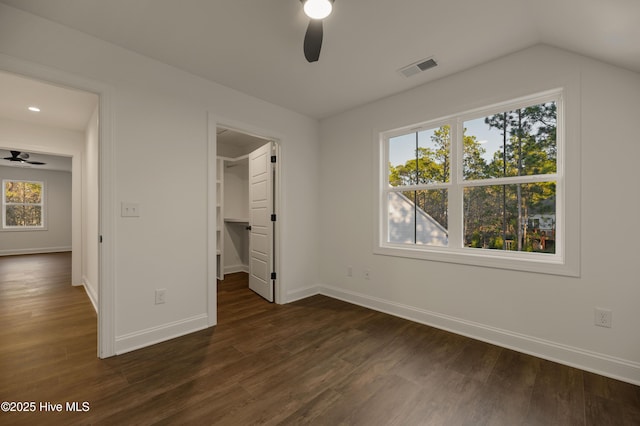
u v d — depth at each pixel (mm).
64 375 1977
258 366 2115
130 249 2340
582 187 2076
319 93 3150
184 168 2658
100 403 1689
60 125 4051
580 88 2080
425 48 2297
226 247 5379
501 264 2438
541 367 2100
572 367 2100
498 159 2578
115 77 2254
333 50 2320
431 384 1898
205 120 2811
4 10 1811
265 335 2650
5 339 2543
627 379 1917
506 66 2408
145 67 2414
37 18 1919
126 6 1822
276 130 3473
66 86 2057
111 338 2236
